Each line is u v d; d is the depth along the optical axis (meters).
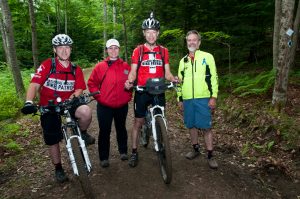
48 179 4.67
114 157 5.31
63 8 27.47
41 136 6.68
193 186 4.30
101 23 15.26
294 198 4.32
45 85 4.13
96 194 4.12
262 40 9.69
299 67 9.19
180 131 6.81
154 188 4.24
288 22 5.90
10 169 5.15
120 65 4.66
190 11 9.52
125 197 4.05
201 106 4.75
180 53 10.69
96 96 4.60
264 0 8.92
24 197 4.21
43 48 26.80
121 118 4.87
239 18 9.18
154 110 4.38
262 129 6.01
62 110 4.01
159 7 10.02
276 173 4.89
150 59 4.47
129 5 12.67
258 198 4.20
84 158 3.88
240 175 4.77
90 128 7.23
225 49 9.74
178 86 4.93
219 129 6.77
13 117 8.71
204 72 4.74
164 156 4.27
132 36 14.68
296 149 5.21
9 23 10.55
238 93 7.78
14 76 10.88
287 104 6.45
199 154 5.38
